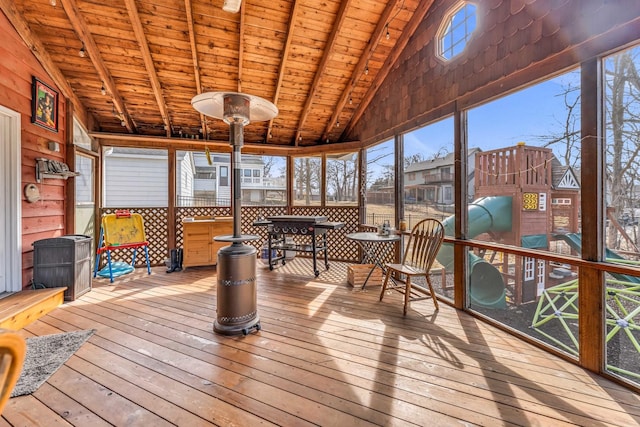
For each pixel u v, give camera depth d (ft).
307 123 19.69
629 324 7.14
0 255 10.34
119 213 15.79
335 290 13.20
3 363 2.20
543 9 7.88
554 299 8.93
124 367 6.92
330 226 15.25
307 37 13.74
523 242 9.52
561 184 8.38
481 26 9.84
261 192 22.00
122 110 15.96
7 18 10.16
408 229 14.60
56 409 5.52
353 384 6.36
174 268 16.55
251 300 9.02
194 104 8.66
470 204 11.03
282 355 7.55
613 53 6.69
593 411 5.58
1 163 10.32
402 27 13.61
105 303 11.30
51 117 12.62
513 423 5.25
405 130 14.08
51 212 12.59
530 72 8.41
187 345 8.02
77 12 11.19
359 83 16.56
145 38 12.71
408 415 5.44
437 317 10.16
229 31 13.00
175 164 18.76
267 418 5.33
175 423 5.19
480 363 7.24
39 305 9.81
